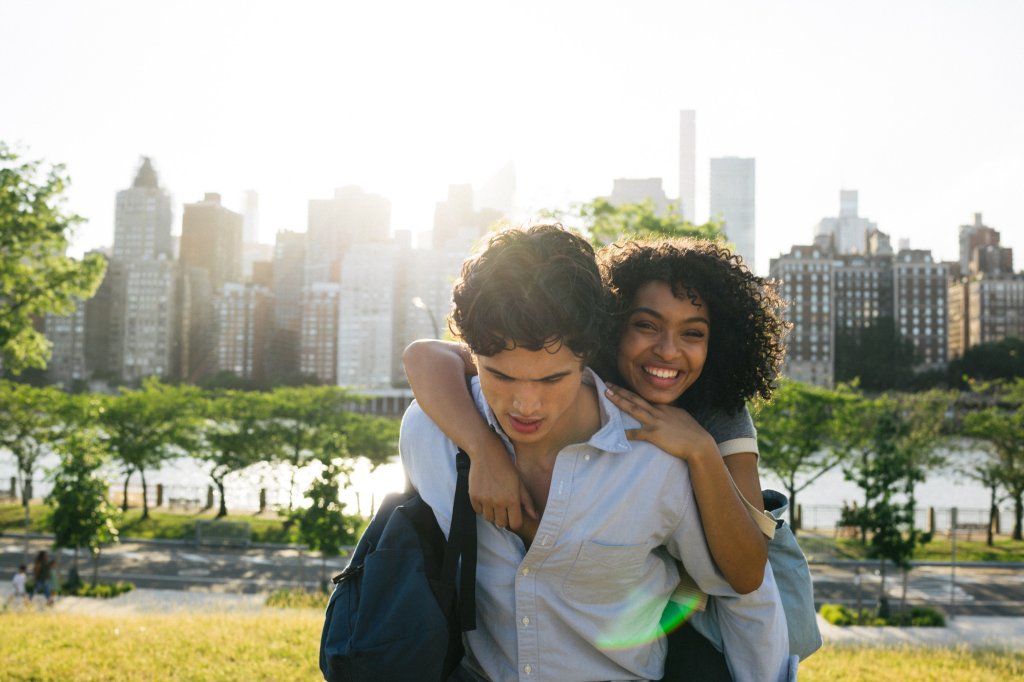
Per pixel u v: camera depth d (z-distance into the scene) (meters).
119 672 6.75
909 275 133.25
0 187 14.10
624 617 1.84
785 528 2.21
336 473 24.45
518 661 1.83
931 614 21.72
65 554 31.16
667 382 2.00
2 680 6.45
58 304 15.48
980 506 51.00
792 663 2.04
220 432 43.38
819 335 118.81
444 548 1.83
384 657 1.67
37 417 37.50
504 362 1.61
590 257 1.65
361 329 141.50
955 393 41.31
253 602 21.58
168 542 34.22
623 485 1.75
